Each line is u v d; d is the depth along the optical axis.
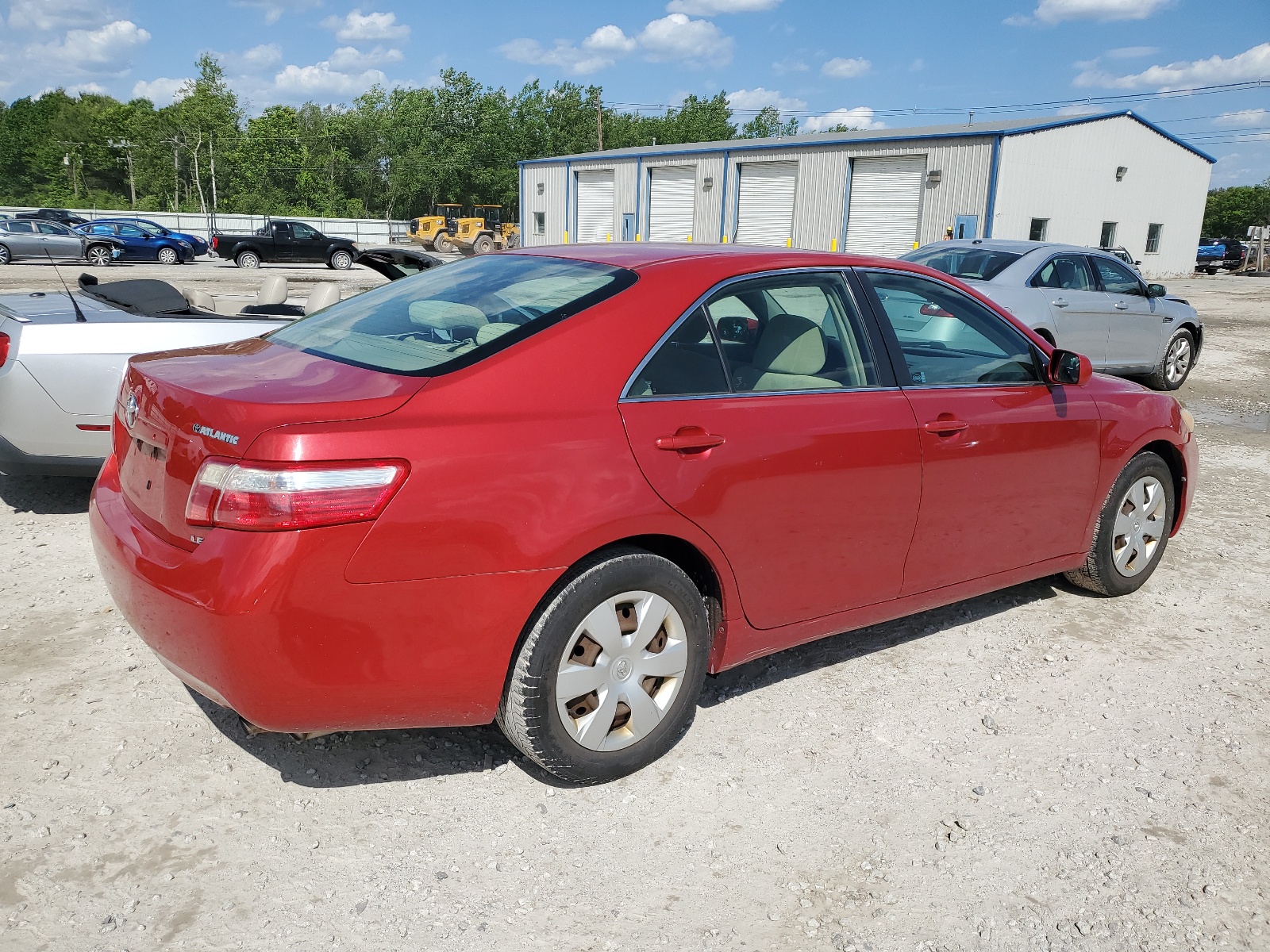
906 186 30.67
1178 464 4.60
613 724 2.82
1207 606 4.47
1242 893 2.51
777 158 33.84
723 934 2.29
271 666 2.24
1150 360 10.93
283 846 2.53
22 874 2.37
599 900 2.38
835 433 3.07
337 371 2.61
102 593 4.09
